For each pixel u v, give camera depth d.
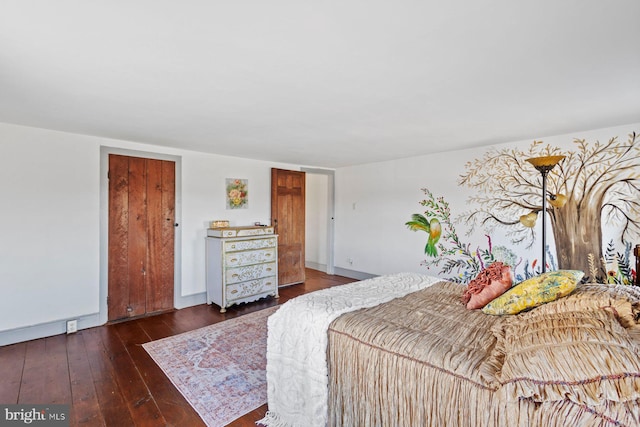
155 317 3.72
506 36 1.37
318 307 1.87
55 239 3.14
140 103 2.26
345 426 1.59
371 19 1.25
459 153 4.20
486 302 1.89
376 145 3.84
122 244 3.60
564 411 1.00
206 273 4.32
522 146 3.61
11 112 2.49
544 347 1.13
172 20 1.25
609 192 3.07
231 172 4.60
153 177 3.83
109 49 1.48
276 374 1.90
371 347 1.51
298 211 5.42
